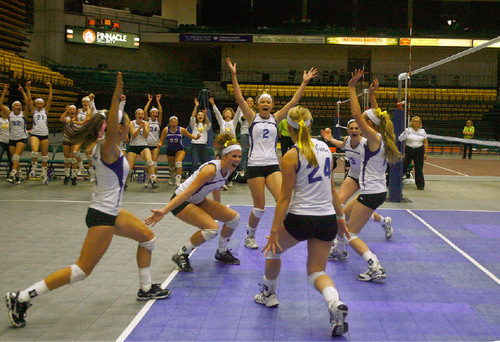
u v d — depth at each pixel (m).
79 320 4.17
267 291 4.51
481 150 26.34
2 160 12.74
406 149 12.18
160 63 33.19
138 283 5.14
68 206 9.27
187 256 5.57
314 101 31.44
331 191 4.19
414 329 4.05
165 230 7.50
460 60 33.25
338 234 5.33
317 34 32.28
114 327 4.03
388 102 31.38
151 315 4.29
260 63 33.78
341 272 5.59
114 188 4.11
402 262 5.96
